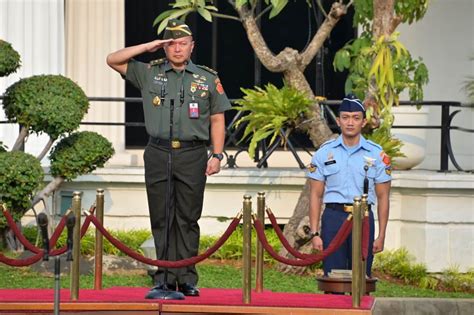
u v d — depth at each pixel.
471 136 31.39
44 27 29.33
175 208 18.52
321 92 31.95
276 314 17.75
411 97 27.09
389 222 26.88
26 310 17.83
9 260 18.38
